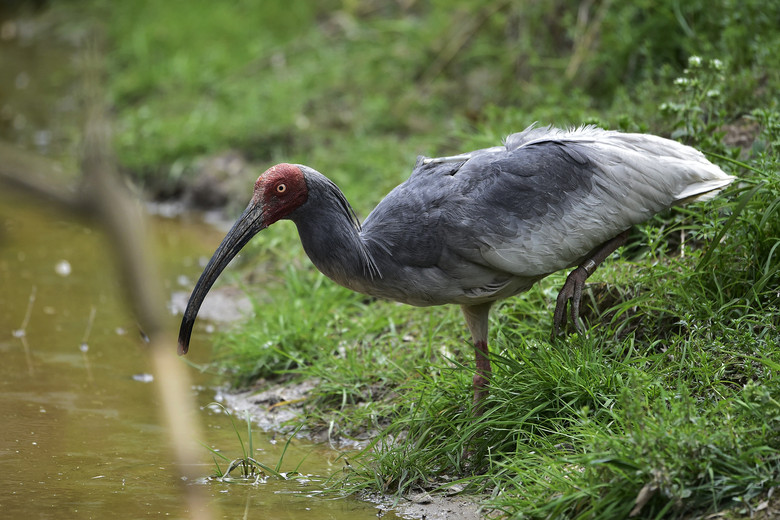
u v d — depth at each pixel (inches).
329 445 394.6
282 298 525.0
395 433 380.2
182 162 777.6
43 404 420.5
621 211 363.3
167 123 823.7
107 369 465.4
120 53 983.0
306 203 349.4
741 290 386.3
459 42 785.6
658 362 351.9
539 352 364.5
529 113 621.6
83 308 543.8
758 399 302.4
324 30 946.1
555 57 709.9
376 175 655.1
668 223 447.5
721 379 343.3
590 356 355.3
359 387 430.6
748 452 282.2
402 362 432.8
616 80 618.5
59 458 364.5
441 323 446.0
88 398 430.0
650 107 522.0
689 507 280.5
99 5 1130.7
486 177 358.6
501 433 350.0
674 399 322.7
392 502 331.6
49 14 1162.0
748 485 278.2
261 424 418.9
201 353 499.2
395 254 350.0
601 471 292.7
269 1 1018.1
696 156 379.2
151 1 1079.6
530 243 352.8
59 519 309.6
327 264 351.6
